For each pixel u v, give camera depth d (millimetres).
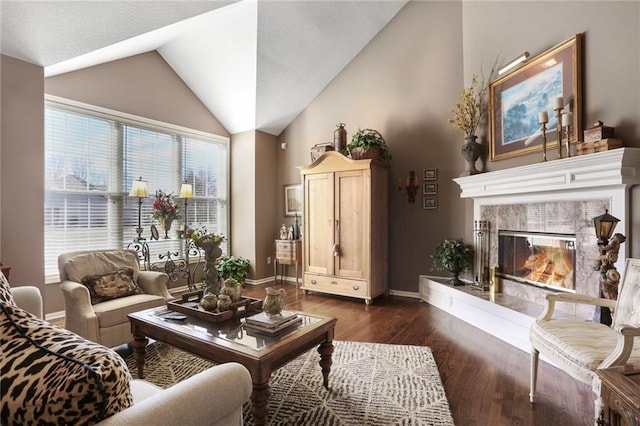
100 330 2623
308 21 4348
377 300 4652
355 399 2148
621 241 2287
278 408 2055
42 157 3225
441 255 4227
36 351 904
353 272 4539
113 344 2682
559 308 2986
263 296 4922
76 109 4031
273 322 1997
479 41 4070
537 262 3312
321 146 4957
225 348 1791
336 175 4684
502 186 3459
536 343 2072
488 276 3941
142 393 1349
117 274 3109
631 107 2471
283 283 5793
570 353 1781
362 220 4469
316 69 5156
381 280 4676
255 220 5680
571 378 2410
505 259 3703
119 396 897
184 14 3336
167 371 2529
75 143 4059
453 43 4500
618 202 2479
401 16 4879
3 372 863
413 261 4824
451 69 4516
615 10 2574
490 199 3873
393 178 4957
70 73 3969
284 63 4785
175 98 5105
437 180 4641
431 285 4410
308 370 2535
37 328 986
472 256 4168
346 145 4805
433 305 4367
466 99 4020
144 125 4715
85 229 4152
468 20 4266
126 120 4508
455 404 2104
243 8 3936
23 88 3104
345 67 5355
